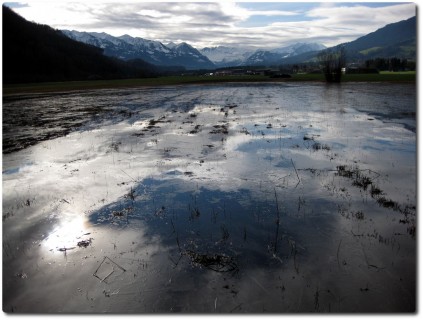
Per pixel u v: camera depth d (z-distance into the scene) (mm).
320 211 10664
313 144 18859
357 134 21188
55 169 15398
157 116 30266
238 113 30906
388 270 7676
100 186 13219
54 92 65125
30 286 7477
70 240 9383
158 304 6809
